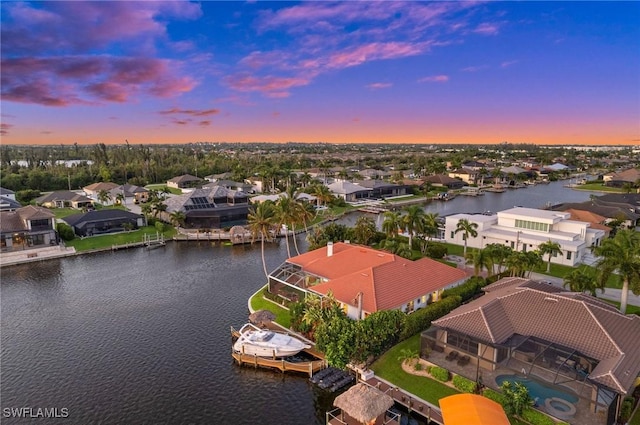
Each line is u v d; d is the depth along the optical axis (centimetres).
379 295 4725
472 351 3675
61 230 9375
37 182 17250
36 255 8244
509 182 19962
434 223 7794
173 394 3850
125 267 7681
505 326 3747
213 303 5903
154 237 9688
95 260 8156
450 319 3872
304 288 5325
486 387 3388
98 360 4431
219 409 3634
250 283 6719
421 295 4962
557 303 3853
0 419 3544
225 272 7312
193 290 6431
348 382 3900
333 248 6394
